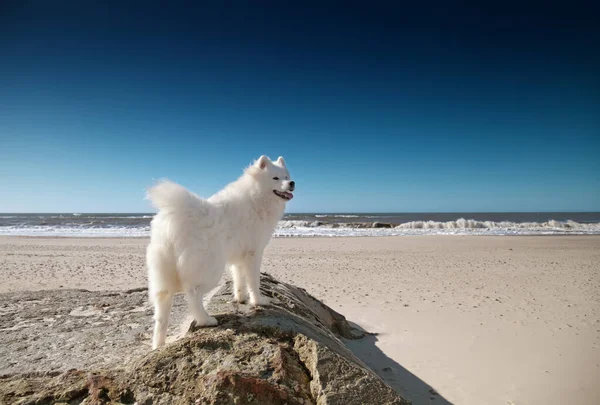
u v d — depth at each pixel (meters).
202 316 1.49
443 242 9.79
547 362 2.25
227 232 1.60
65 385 1.18
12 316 2.26
